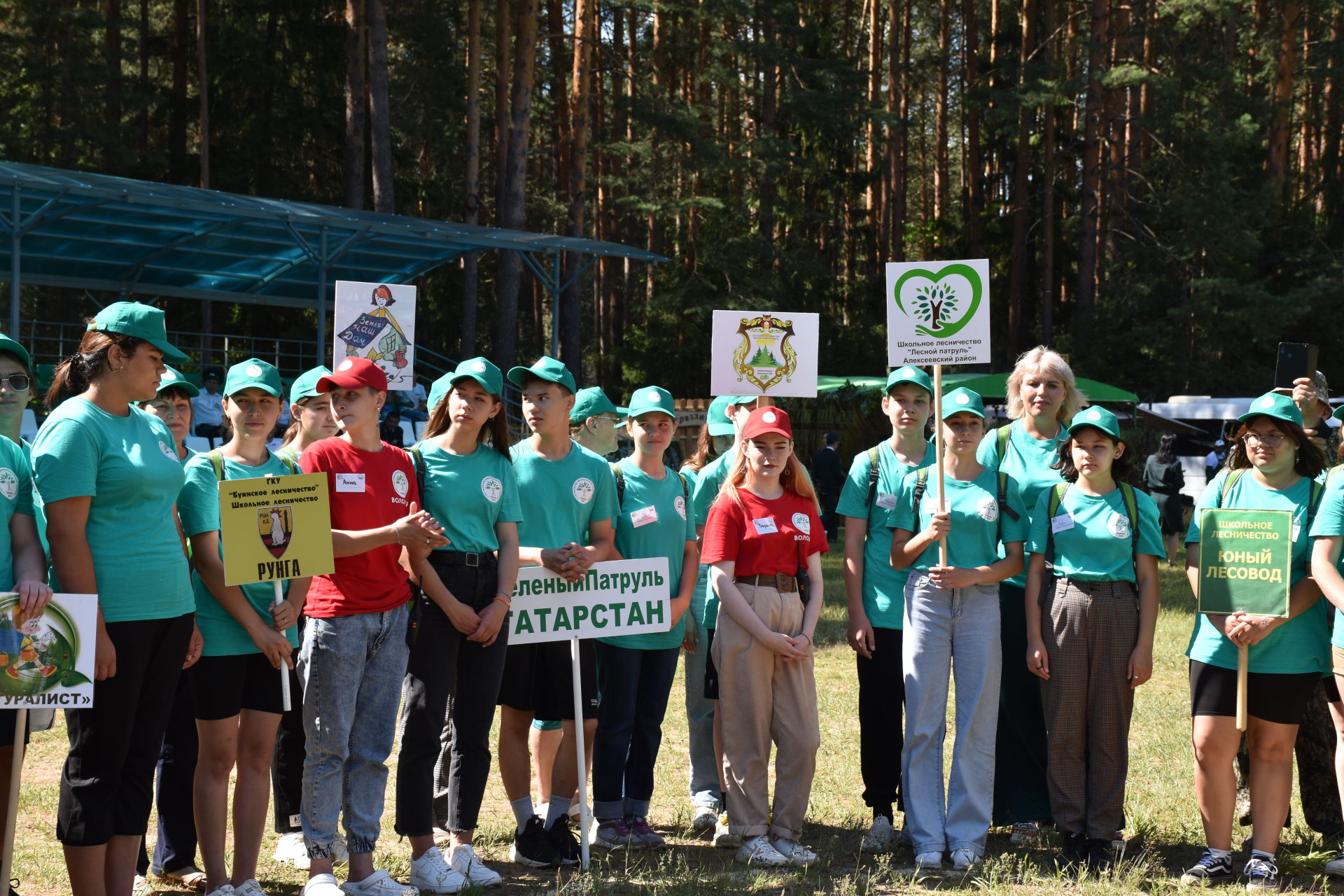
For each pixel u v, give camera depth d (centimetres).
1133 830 586
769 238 3478
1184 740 767
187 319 3234
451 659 486
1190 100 3259
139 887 489
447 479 489
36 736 757
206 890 457
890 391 571
